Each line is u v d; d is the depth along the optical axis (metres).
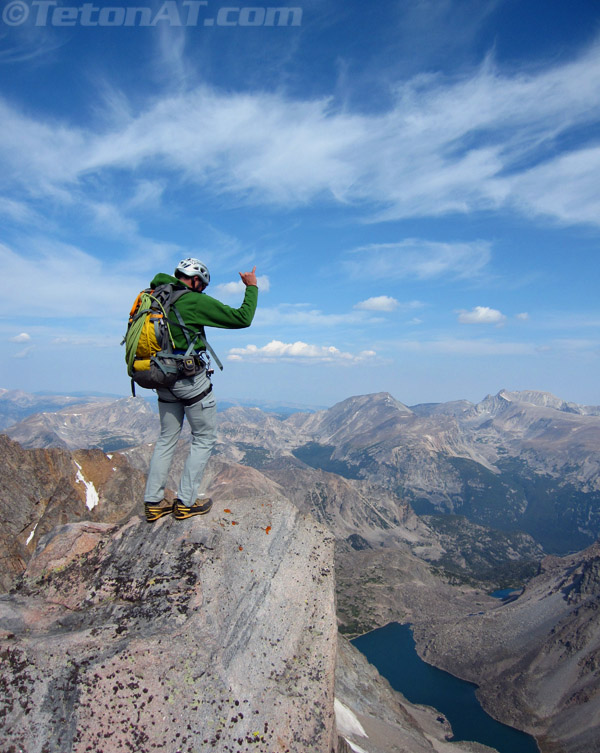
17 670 5.77
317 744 6.39
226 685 6.26
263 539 8.87
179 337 7.35
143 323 7.12
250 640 7.08
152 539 8.08
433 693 159.00
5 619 6.70
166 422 8.19
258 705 6.29
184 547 7.96
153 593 7.13
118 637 6.35
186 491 8.30
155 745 5.50
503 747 127.75
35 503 24.78
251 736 5.96
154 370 7.21
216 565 7.82
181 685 6.01
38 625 6.75
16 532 22.45
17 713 5.45
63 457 28.61
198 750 5.62
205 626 6.79
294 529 9.63
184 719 5.78
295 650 7.38
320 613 8.16
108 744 5.36
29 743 5.25
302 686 6.88
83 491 28.45
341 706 36.50
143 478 33.72
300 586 8.41
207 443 8.34
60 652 5.95
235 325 7.60
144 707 5.70
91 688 5.65
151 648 6.16
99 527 8.60
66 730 5.37
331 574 9.00
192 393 7.72
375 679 58.59
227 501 9.66
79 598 7.21
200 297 7.41
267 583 8.09
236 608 7.37
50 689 5.62
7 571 19.31
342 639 64.38
